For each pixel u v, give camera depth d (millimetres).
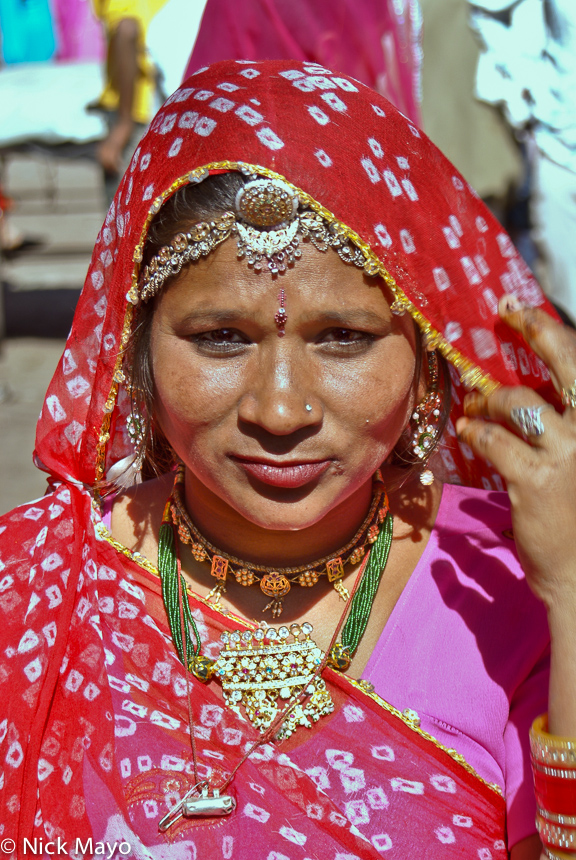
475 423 1168
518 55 3164
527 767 1203
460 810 1188
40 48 9398
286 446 1134
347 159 1126
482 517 1374
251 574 1293
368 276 1123
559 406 1230
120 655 1263
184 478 1354
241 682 1233
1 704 1255
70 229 10617
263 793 1166
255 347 1136
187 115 1161
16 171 15812
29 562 1343
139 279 1214
